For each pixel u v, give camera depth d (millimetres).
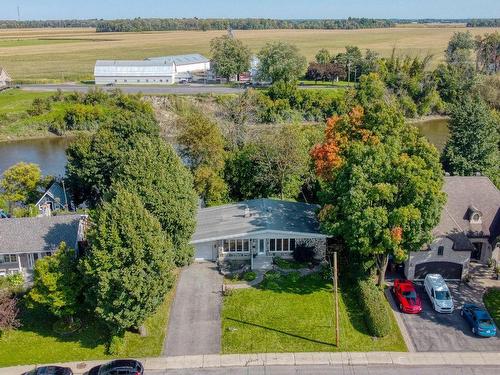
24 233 49875
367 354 37812
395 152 44688
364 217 41500
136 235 36844
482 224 50562
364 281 45562
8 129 115250
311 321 41812
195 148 63094
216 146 64188
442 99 139875
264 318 42312
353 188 42594
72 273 39406
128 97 125938
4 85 153625
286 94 128500
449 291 45906
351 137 53031
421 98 135500
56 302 38906
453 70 141625
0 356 38312
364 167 43500
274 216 53688
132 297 36844
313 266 50312
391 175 42969
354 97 119938
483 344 38938
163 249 38812
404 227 41125
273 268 50062
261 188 66250
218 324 41688
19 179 65375
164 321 42094
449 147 68562
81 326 41656
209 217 55594
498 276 48469
